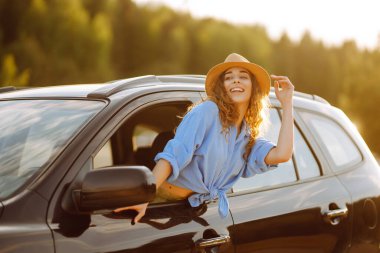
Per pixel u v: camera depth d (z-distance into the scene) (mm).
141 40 87375
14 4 63188
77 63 63906
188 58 89500
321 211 3410
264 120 3025
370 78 61625
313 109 3939
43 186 2244
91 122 2551
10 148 2568
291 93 3016
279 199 3197
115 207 2234
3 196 2242
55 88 3236
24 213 2148
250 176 2992
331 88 122000
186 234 2605
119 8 87375
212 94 2838
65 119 2660
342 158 3914
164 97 2924
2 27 63312
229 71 2865
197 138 2689
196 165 2729
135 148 3588
